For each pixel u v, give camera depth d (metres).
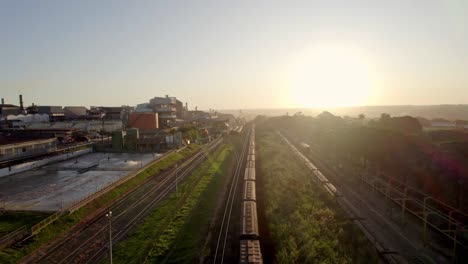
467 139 46.56
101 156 70.94
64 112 140.12
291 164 61.56
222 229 32.53
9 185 45.03
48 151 65.12
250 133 140.88
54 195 39.94
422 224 33.34
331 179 52.53
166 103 163.50
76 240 28.92
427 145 43.56
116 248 27.59
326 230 30.08
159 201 41.00
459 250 27.22
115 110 142.12
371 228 32.25
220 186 50.19
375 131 55.62
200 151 86.31
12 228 29.66
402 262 25.75
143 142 79.50
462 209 31.44
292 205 36.72
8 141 59.94
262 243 28.89
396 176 44.78
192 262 25.45
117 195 42.38
